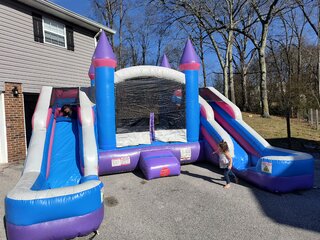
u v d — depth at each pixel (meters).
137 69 7.62
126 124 7.61
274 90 26.92
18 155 10.22
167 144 7.84
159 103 8.16
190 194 5.74
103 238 4.07
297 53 30.83
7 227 3.75
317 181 6.40
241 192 5.78
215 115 8.86
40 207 3.65
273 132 13.33
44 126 6.29
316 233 4.05
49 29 12.15
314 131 13.99
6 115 9.88
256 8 18.53
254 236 4.02
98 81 7.15
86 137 6.06
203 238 4.00
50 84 12.06
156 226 4.39
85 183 4.18
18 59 10.55
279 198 5.40
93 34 14.88
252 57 29.34
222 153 6.09
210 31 21.39
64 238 3.87
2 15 9.96
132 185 6.41
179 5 20.53
